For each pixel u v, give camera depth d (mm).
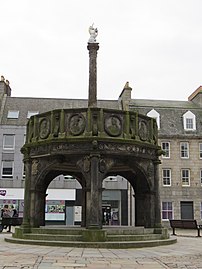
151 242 16828
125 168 22922
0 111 49906
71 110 18344
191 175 48531
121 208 47594
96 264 11086
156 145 19922
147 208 19766
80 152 17781
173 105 54531
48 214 46594
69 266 10586
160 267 10805
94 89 20203
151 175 19688
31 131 19969
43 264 10859
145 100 56656
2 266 10430
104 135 17953
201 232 37656
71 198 47156
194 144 49406
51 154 18312
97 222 16969
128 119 18578
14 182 47125
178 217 47188
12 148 47938
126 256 13117
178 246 17375
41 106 52188
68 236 16766
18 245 16422
